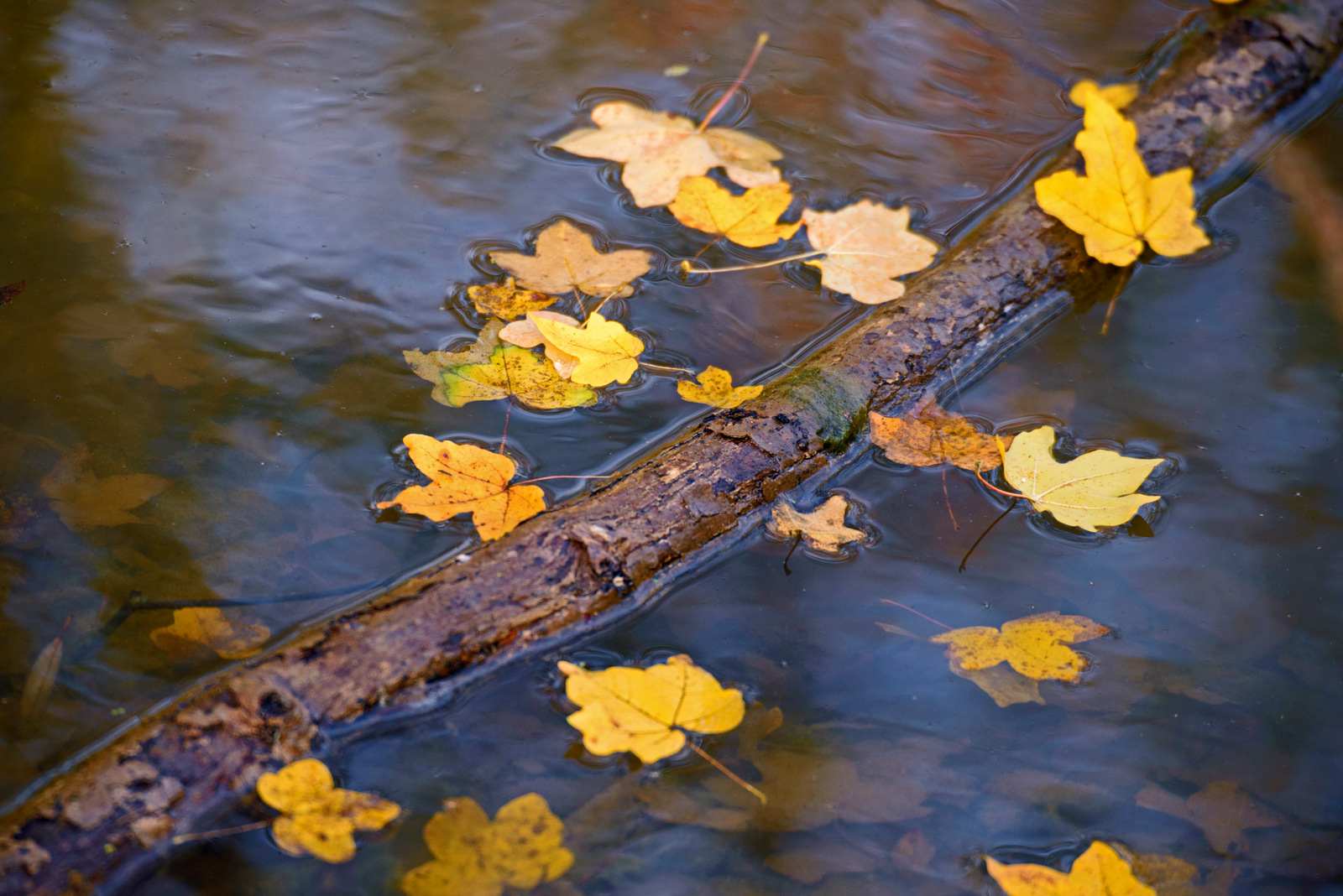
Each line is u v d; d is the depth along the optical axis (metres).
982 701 1.81
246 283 1.92
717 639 1.82
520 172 1.98
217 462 1.85
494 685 1.80
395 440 1.87
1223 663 1.82
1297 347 1.92
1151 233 1.95
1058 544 1.85
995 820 1.78
